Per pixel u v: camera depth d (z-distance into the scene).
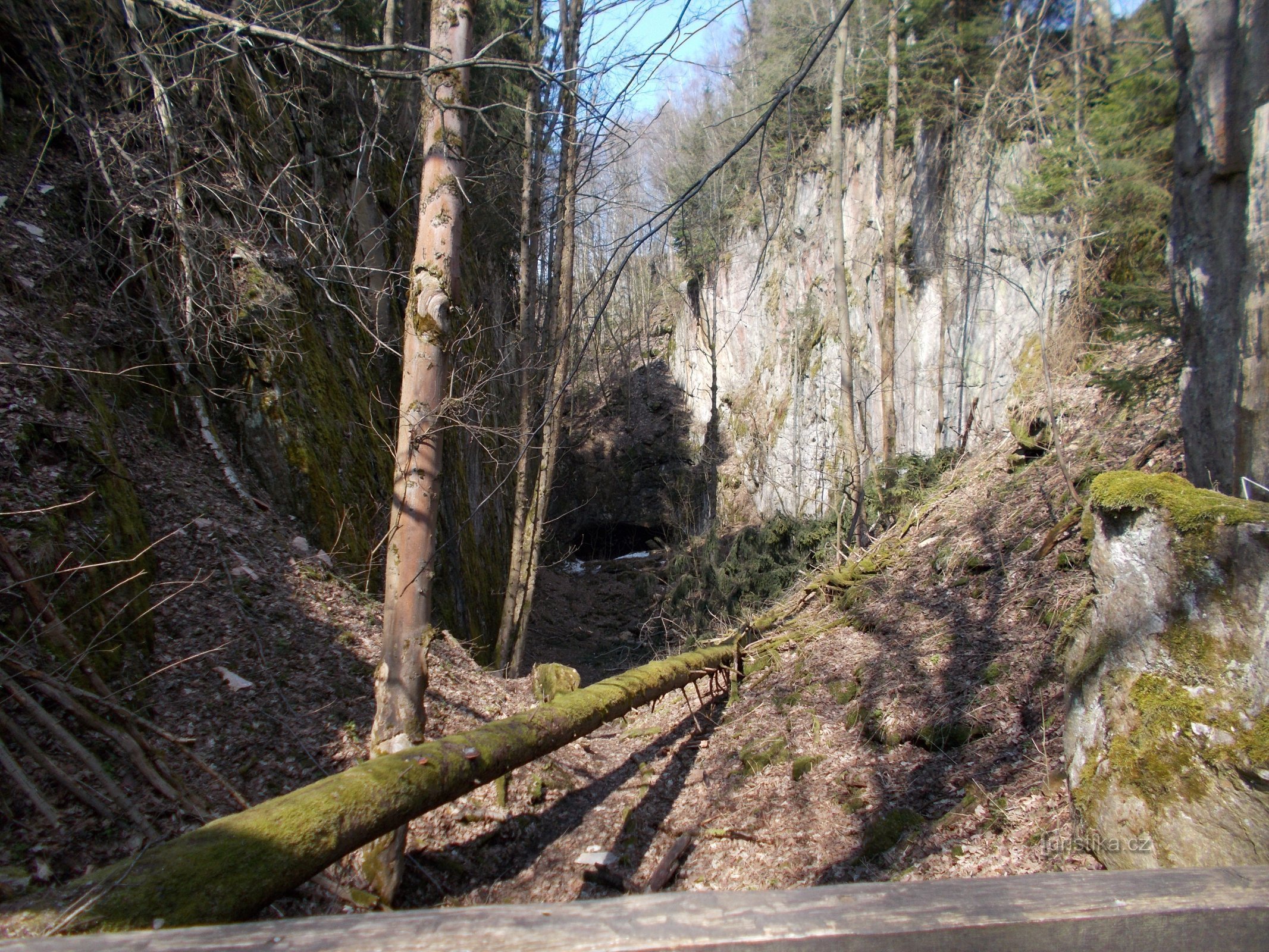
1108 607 3.73
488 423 13.52
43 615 4.73
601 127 4.61
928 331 16.28
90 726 4.52
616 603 21.16
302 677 6.36
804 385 20.97
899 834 5.37
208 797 4.79
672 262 30.45
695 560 17.67
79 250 7.51
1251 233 3.79
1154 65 8.88
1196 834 3.07
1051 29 13.98
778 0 16.16
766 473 22.16
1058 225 12.54
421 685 5.09
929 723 6.54
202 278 8.26
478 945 1.17
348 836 3.79
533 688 8.92
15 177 7.42
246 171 9.35
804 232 21.80
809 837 5.92
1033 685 6.29
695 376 28.70
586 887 5.87
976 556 8.88
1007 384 13.86
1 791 3.96
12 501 5.14
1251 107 3.91
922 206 16.73
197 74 8.74
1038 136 12.34
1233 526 3.15
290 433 8.62
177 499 7.08
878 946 1.24
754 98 17.12
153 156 8.25
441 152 5.23
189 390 8.09
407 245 12.95
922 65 16.36
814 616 10.44
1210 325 4.16
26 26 7.93
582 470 27.47
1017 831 4.73
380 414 10.97
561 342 5.06
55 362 6.39
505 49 10.98
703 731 8.78
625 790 7.59
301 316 9.54
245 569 6.97
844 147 19.55
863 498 13.06
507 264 18.92
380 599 8.75
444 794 4.58
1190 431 4.34
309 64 10.72
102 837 4.09
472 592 13.15
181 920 2.77
